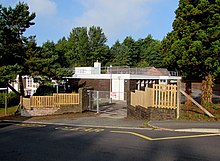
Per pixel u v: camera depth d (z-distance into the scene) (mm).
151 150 8367
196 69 16516
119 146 9000
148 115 15586
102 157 7625
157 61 77938
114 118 19016
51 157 7730
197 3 16484
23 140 10633
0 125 16625
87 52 86438
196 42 15078
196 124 12898
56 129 13930
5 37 24312
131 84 37406
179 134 11078
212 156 7621
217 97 33156
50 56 28953
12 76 22922
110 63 82750
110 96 33906
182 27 16781
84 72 41812
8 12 25359
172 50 16500
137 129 12766
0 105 30250
